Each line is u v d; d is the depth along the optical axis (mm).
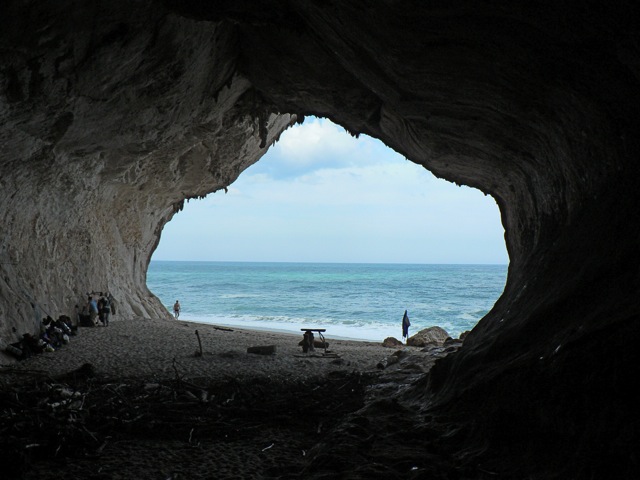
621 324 5711
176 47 13828
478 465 6316
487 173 12484
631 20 5070
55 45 11531
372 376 14156
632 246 6590
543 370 6531
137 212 30859
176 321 31375
